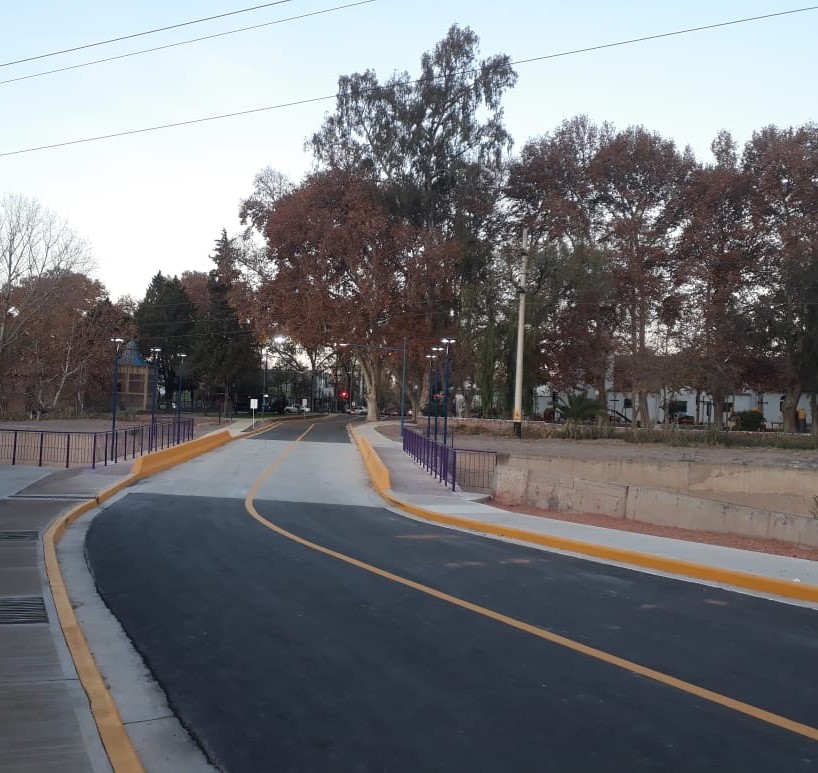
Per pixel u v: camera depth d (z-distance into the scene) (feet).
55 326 209.77
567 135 211.82
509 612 27.91
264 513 55.01
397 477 81.25
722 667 22.04
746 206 195.11
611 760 15.81
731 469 93.40
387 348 190.80
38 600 27.14
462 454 99.45
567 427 166.20
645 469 96.99
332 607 28.07
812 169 184.34
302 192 199.82
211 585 31.22
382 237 198.39
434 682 20.35
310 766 15.44
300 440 158.30
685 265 193.47
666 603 30.04
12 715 17.20
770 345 192.34
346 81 199.72
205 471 86.63
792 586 31.96
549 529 47.21
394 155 195.93
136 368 300.40
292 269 201.57
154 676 20.71
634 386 188.03
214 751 16.16
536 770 15.31
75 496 56.03
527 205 219.41
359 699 19.08
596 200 212.64
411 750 16.20
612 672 21.43
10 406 239.91
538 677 20.89
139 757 15.97
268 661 21.90
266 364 297.94
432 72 197.47
